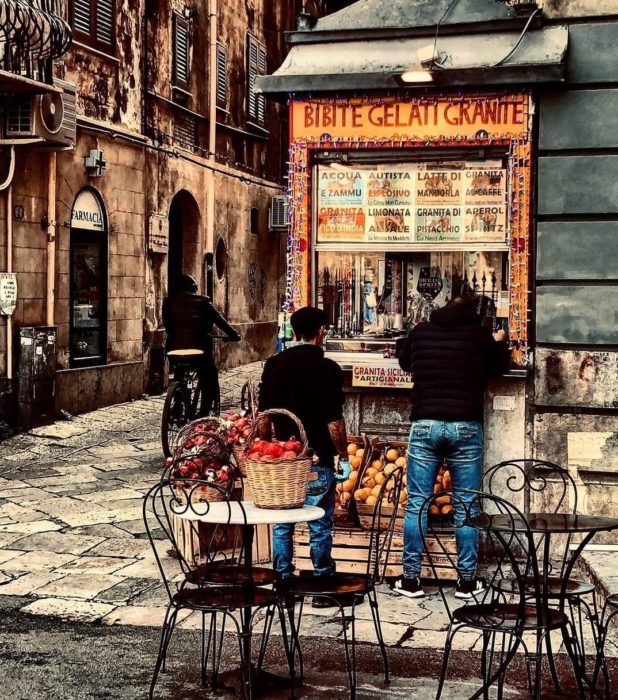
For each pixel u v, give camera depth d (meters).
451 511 7.42
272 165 25.62
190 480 5.31
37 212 14.23
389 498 7.35
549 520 5.39
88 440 13.36
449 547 7.37
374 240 8.32
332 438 6.54
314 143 8.23
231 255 22.72
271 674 5.64
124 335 16.89
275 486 5.42
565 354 7.98
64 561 7.92
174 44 18.98
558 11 7.93
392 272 8.38
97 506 9.70
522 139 7.91
